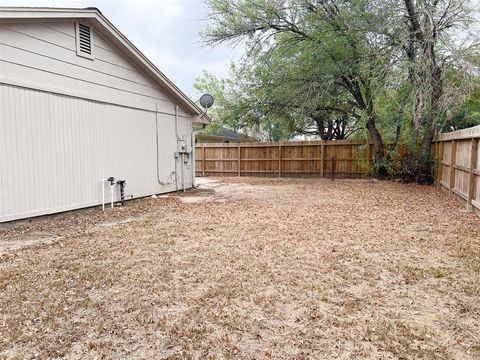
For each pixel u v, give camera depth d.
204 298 2.91
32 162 5.69
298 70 12.63
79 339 2.29
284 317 2.58
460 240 4.61
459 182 7.78
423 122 11.20
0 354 2.11
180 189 10.55
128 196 8.19
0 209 5.20
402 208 7.10
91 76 6.98
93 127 7.07
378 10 10.56
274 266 3.67
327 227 5.46
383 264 3.71
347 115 15.28
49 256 4.00
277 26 12.78
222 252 4.17
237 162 17.22
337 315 2.61
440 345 2.21
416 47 9.76
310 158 15.81
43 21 5.83
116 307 2.75
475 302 2.81
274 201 8.33
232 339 2.29
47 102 5.96
